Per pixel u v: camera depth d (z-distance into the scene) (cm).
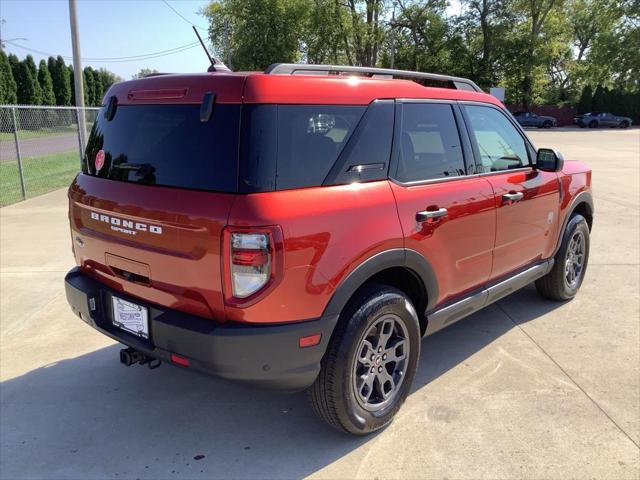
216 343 237
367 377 285
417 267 298
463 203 327
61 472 270
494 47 4591
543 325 445
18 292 519
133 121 282
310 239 242
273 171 238
